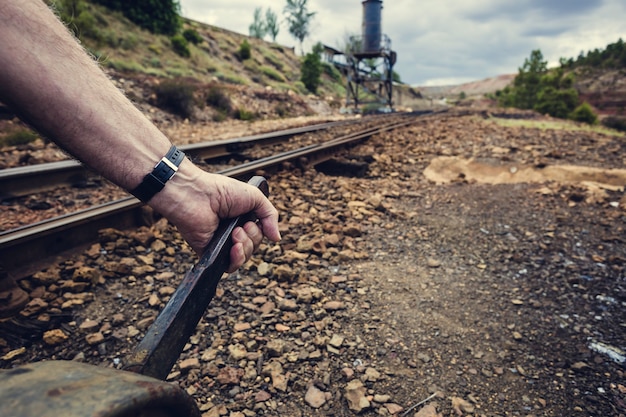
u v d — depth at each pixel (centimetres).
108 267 265
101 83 77
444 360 204
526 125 1262
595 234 380
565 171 600
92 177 475
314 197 449
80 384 42
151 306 237
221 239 93
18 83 66
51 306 228
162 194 87
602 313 250
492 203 475
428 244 352
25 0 66
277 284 263
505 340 221
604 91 13262
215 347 202
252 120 1755
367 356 204
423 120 1398
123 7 2880
